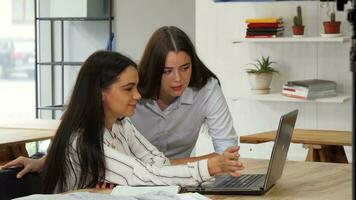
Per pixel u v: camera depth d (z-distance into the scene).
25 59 6.96
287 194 2.28
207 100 3.04
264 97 5.12
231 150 2.28
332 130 4.79
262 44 5.42
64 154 2.30
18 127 4.31
